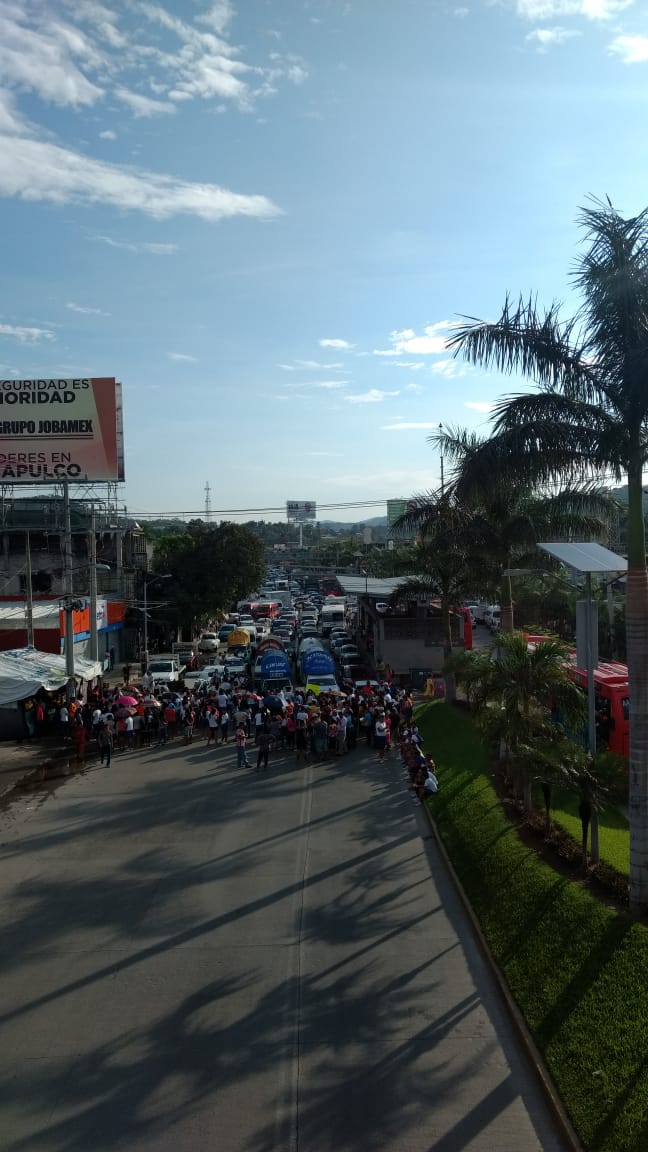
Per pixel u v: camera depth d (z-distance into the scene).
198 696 30.61
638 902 11.49
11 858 15.91
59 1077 8.77
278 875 14.66
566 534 20.69
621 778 13.59
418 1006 10.11
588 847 14.45
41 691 29.17
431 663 42.19
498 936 11.73
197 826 17.61
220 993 10.50
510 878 13.31
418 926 12.46
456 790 18.98
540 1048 8.98
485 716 17.22
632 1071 8.13
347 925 12.52
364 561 117.94
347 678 40.91
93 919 12.95
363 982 10.73
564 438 12.88
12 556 48.38
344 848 16.03
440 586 32.50
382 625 42.22
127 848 16.30
